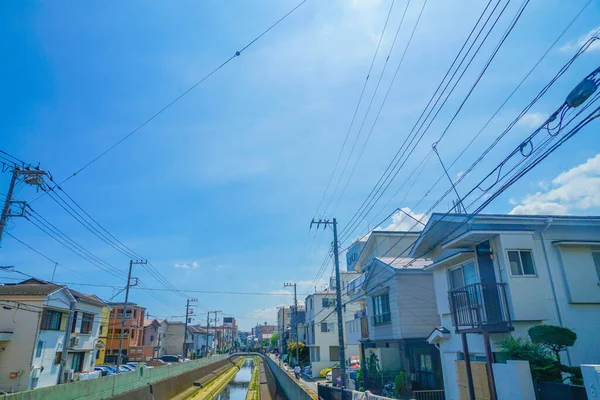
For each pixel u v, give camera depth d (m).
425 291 18.72
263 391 36.62
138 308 60.47
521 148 6.17
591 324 11.60
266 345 133.50
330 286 47.50
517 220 12.93
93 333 35.62
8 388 24.61
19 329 26.05
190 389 34.78
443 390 15.94
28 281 33.25
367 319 23.61
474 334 13.31
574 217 12.83
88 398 17.17
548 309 11.59
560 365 9.73
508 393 9.70
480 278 12.78
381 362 23.36
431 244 16.11
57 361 28.81
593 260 12.44
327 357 42.19
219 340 129.75
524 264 12.02
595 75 4.82
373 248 27.72
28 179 13.55
